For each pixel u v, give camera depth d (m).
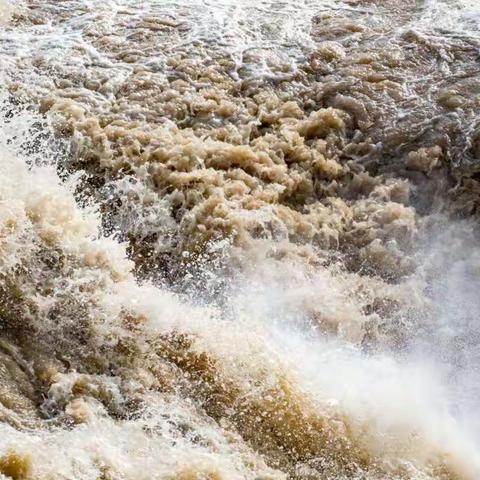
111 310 10.04
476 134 14.07
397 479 9.03
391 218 12.95
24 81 15.57
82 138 13.88
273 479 8.54
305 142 14.51
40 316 9.75
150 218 12.62
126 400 9.06
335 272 12.20
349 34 17.62
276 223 12.63
